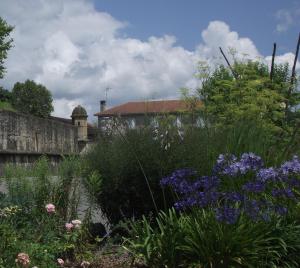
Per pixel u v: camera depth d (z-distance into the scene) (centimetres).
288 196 566
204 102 1227
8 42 4541
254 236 537
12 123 3019
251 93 1197
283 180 576
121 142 754
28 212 641
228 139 759
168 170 711
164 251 555
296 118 1170
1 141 2855
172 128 756
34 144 3362
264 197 600
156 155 720
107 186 737
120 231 736
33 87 8619
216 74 1412
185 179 591
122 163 732
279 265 558
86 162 745
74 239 613
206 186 556
